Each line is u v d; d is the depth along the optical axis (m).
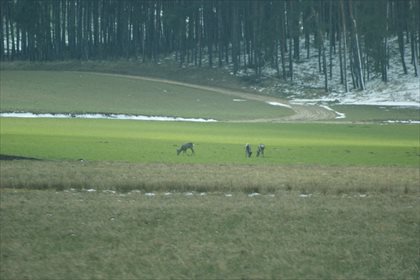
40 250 72.38
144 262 68.69
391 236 81.06
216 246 75.19
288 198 106.19
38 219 86.62
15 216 87.94
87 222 85.50
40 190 111.38
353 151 186.12
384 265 69.12
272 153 177.75
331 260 70.44
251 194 111.25
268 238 79.00
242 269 67.00
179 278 63.81
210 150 181.50
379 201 104.81
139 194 108.62
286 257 71.25
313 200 104.62
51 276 63.66
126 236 79.06
